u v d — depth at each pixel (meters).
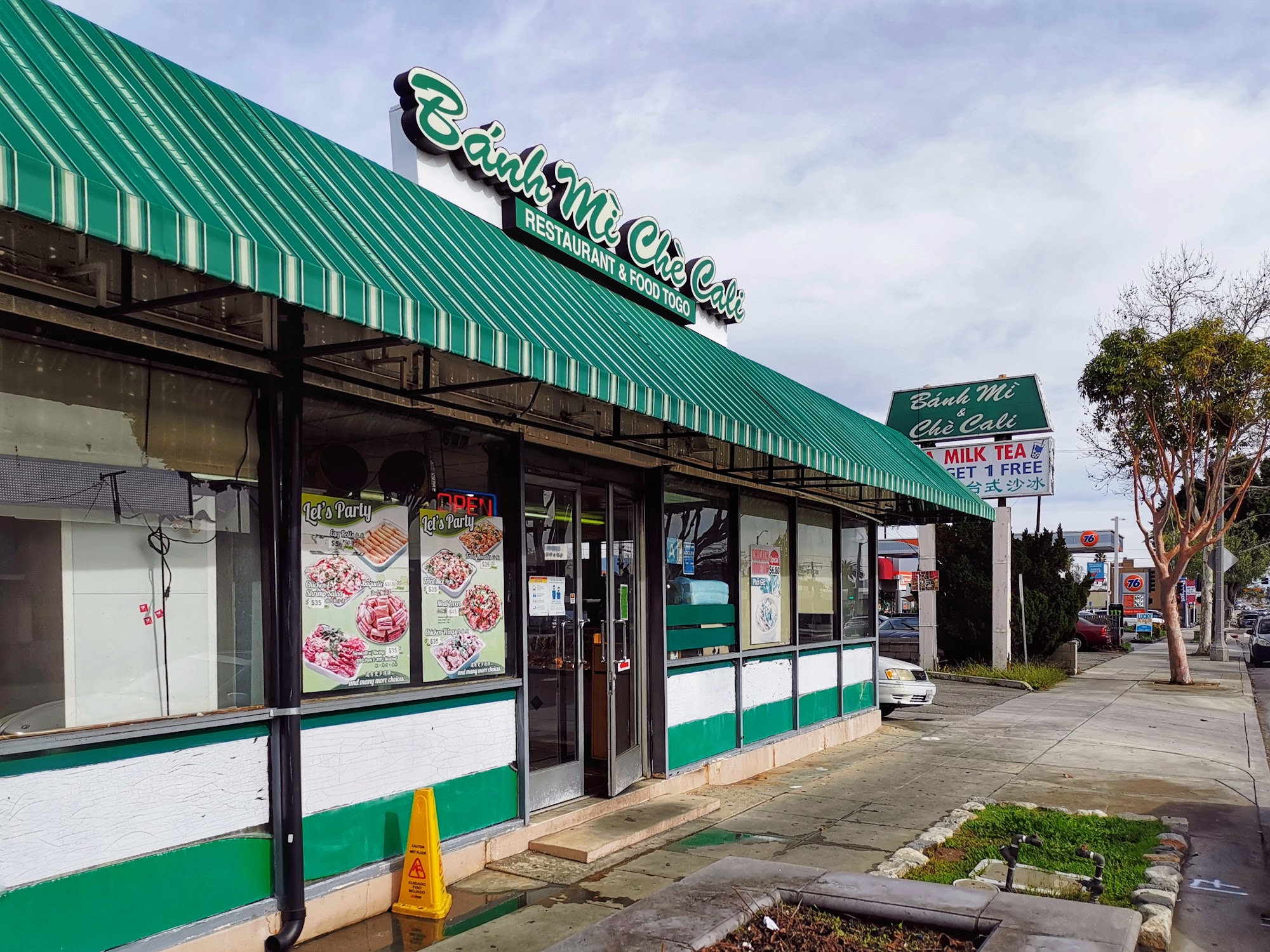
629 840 6.86
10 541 3.98
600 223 8.56
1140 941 5.30
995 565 21.59
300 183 4.75
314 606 5.24
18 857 3.82
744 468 9.34
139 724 4.24
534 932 5.15
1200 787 9.57
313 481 5.27
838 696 12.21
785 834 7.34
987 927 3.76
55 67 3.79
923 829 7.56
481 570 6.42
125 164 3.56
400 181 5.98
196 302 4.27
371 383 5.47
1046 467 21.09
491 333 4.90
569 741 7.47
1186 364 19.44
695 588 9.02
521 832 6.56
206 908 4.52
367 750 5.45
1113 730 13.66
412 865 5.43
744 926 3.86
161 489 4.52
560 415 7.10
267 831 4.84
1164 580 21.11
